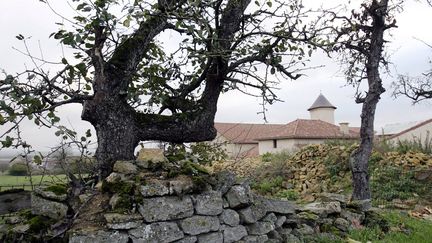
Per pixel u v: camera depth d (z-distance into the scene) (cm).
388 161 1336
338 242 539
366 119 909
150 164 403
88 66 435
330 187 1262
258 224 443
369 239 591
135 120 437
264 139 3003
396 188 1163
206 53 440
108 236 318
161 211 352
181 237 361
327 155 1464
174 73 561
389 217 740
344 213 646
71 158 397
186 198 374
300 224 543
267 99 504
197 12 414
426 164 1275
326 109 4222
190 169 405
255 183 1329
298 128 2928
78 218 336
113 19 376
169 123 457
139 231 335
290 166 1523
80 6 367
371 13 884
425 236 651
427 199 1097
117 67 409
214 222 391
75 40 364
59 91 394
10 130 347
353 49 950
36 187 373
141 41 430
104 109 405
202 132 480
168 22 457
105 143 412
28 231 342
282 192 1288
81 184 380
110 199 355
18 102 350
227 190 418
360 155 902
